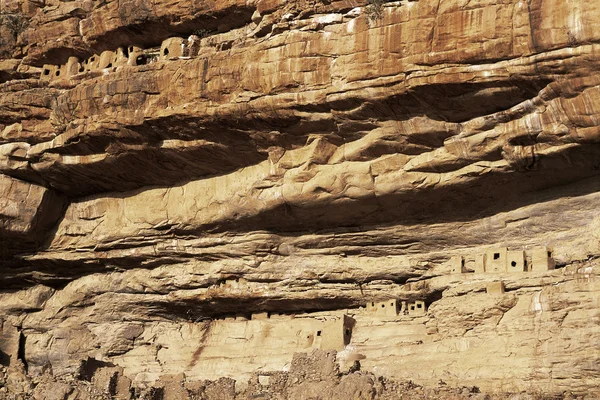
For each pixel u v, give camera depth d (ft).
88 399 129.59
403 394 114.93
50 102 144.87
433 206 126.82
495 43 113.29
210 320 145.38
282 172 130.82
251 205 133.90
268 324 138.92
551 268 120.37
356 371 122.83
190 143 134.51
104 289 149.59
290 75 124.36
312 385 120.78
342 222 132.98
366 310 134.00
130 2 141.90
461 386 115.75
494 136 117.80
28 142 146.51
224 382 127.85
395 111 121.08
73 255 150.00
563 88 111.55
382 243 132.77
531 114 114.83
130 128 135.74
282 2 128.16
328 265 135.44
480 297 121.19
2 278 156.35
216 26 139.64
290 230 136.46
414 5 118.01
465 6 115.03
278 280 137.90
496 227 125.59
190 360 141.38
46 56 151.53
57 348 151.02
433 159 122.01
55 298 154.81
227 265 140.15
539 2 111.34
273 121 126.93
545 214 122.21
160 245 143.64
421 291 129.08
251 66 127.13
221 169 137.80
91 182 146.72
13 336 152.97
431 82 116.37
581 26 109.19
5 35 153.38
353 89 121.08
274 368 133.69
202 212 138.72
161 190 143.23
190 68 131.54
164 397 128.98
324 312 137.08
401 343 126.31
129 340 147.84
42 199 148.66
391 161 124.77
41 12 152.66
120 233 145.69
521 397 112.27
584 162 116.26
